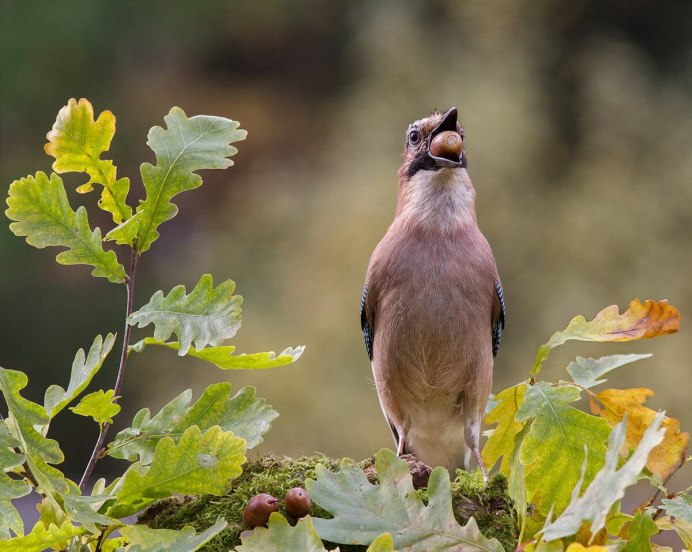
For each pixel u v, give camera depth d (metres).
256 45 25.20
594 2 21.38
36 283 19.84
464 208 5.43
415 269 5.30
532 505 3.10
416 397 5.52
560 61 20.03
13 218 2.74
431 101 18.56
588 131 19.14
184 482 2.54
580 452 2.65
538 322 16.75
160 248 20.95
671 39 22.45
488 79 18.75
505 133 18.00
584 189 18.03
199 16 24.36
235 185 22.56
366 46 20.41
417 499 2.50
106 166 2.85
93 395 2.63
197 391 16.73
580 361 2.88
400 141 18.36
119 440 2.69
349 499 2.50
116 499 2.54
